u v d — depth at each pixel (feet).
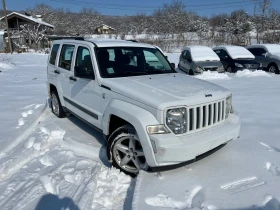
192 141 10.20
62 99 18.11
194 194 9.95
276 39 102.94
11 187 10.53
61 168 11.96
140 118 10.26
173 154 9.82
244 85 34.22
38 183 10.70
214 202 9.34
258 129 16.85
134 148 11.23
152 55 15.92
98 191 10.33
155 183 10.50
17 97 26.53
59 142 15.15
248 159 12.62
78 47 15.80
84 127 17.53
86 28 208.54
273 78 39.73
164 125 10.05
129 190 10.64
